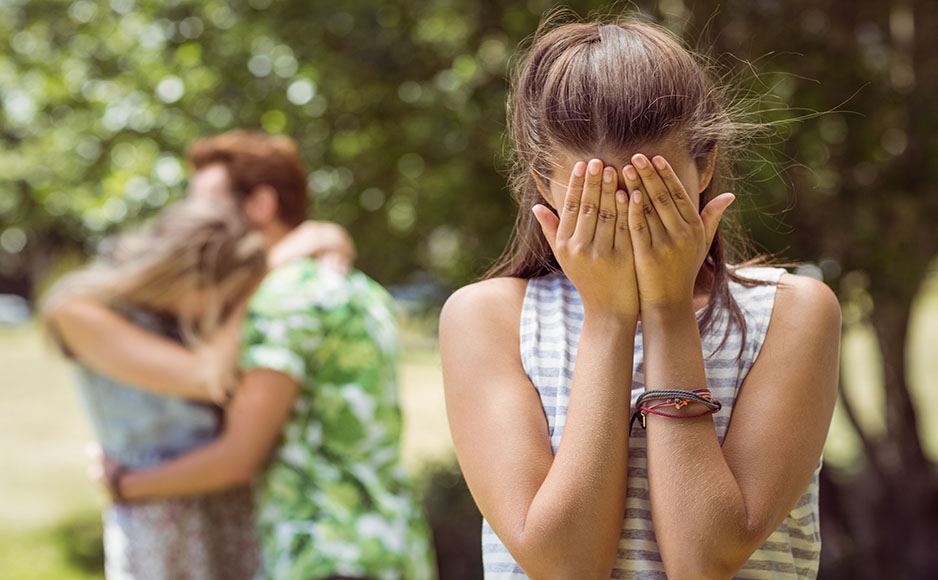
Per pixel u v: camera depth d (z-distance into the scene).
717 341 1.44
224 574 2.63
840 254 5.20
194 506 2.61
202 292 2.63
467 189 5.64
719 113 1.43
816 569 1.46
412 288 6.30
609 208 1.34
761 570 1.40
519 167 1.61
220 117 5.88
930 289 6.48
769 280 1.50
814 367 1.41
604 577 1.32
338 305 2.66
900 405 6.48
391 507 2.59
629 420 1.36
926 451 6.73
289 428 2.59
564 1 4.48
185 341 2.65
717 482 1.30
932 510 6.30
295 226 3.03
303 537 2.50
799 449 1.36
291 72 5.87
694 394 1.33
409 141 5.91
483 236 5.74
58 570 7.05
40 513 8.61
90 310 2.66
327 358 2.63
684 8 4.97
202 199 2.88
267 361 2.55
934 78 5.61
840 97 5.09
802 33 5.27
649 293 1.36
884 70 5.42
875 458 6.45
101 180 5.97
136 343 2.62
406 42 5.86
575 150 1.37
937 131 5.18
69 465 10.55
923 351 16.77
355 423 2.61
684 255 1.34
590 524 1.31
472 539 6.59
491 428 1.44
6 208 6.55
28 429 12.57
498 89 5.57
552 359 1.48
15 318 26.84
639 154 1.31
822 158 5.02
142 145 5.92
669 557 1.30
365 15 5.78
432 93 5.89
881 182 5.30
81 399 2.73
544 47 1.46
